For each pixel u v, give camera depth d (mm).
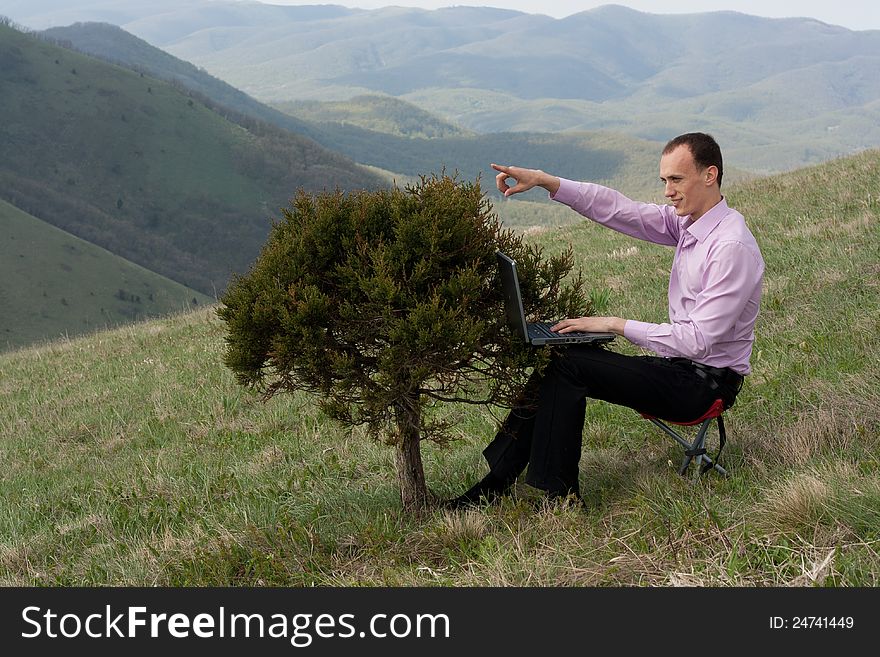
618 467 4750
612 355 4070
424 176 4309
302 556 4340
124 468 7309
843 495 3525
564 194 4461
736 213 4012
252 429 7652
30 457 8578
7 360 16391
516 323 3975
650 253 11961
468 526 4062
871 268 7555
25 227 188625
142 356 12922
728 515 3680
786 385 5344
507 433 4406
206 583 4238
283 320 3936
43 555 5500
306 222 4207
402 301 3943
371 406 4027
